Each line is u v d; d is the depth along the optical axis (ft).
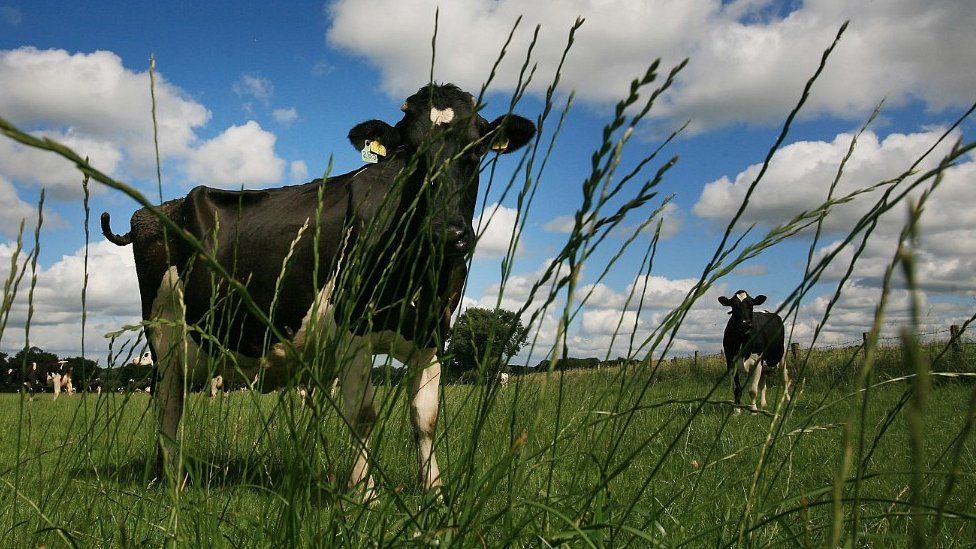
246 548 6.15
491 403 4.84
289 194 18.24
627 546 5.58
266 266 16.35
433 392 14.14
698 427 16.52
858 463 3.54
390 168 16.70
